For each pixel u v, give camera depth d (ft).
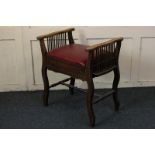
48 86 8.66
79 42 9.27
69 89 9.71
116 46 7.75
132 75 9.74
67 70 7.67
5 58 9.35
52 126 7.93
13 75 9.61
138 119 8.22
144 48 9.38
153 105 8.91
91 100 7.55
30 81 9.71
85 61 7.29
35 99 9.29
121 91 9.68
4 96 9.46
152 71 9.73
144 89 9.79
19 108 8.79
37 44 9.22
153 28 9.09
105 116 8.37
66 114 8.48
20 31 9.00
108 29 9.09
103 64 7.55
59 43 8.69
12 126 7.92
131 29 9.08
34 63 9.47
